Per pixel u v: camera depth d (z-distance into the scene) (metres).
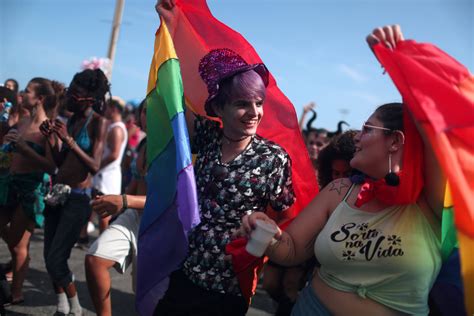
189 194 2.13
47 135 3.74
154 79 2.40
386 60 1.75
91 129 3.87
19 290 4.16
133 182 3.98
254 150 2.35
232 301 2.34
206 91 2.65
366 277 1.88
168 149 2.34
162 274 2.33
